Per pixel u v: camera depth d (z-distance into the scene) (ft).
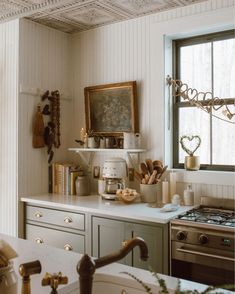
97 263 2.81
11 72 10.55
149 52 10.09
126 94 10.44
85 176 10.80
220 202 8.75
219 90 9.48
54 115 11.28
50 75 11.34
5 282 3.05
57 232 9.55
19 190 10.39
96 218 8.65
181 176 9.53
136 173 9.84
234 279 6.84
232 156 9.21
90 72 11.49
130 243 3.10
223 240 6.80
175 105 10.12
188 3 9.22
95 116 11.19
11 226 10.55
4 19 10.40
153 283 3.89
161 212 8.14
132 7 9.54
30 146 10.75
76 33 11.83
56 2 9.11
